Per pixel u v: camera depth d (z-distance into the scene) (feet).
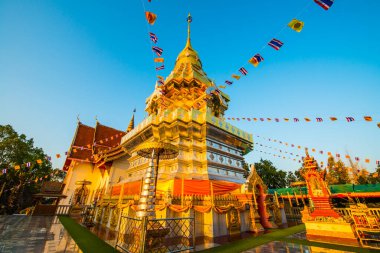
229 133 67.21
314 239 33.06
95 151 109.29
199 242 29.94
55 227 45.06
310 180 40.57
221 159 62.95
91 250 25.04
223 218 36.78
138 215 24.21
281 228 46.34
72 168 104.68
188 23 114.01
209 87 80.74
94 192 100.63
